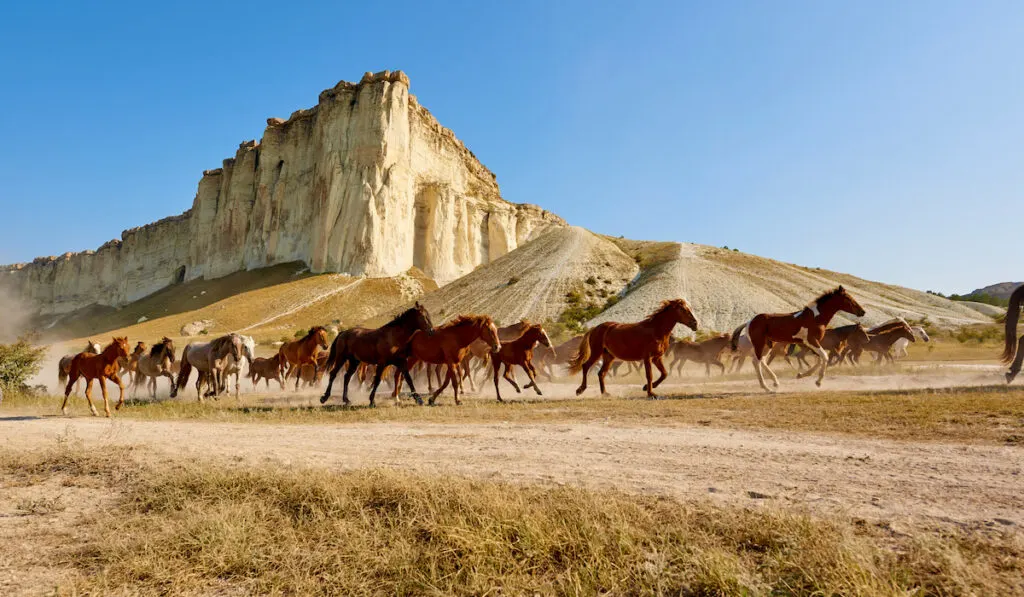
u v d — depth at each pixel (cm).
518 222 16312
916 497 526
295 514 564
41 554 516
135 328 11006
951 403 1045
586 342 1767
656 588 378
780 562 390
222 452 859
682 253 8519
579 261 8594
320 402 1838
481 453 804
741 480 611
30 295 19675
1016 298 1567
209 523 522
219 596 424
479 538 452
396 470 666
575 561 429
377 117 13388
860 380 1909
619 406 1356
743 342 1881
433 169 14650
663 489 582
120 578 453
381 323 8612
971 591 340
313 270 13025
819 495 544
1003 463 630
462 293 8381
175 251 17450
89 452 880
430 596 397
